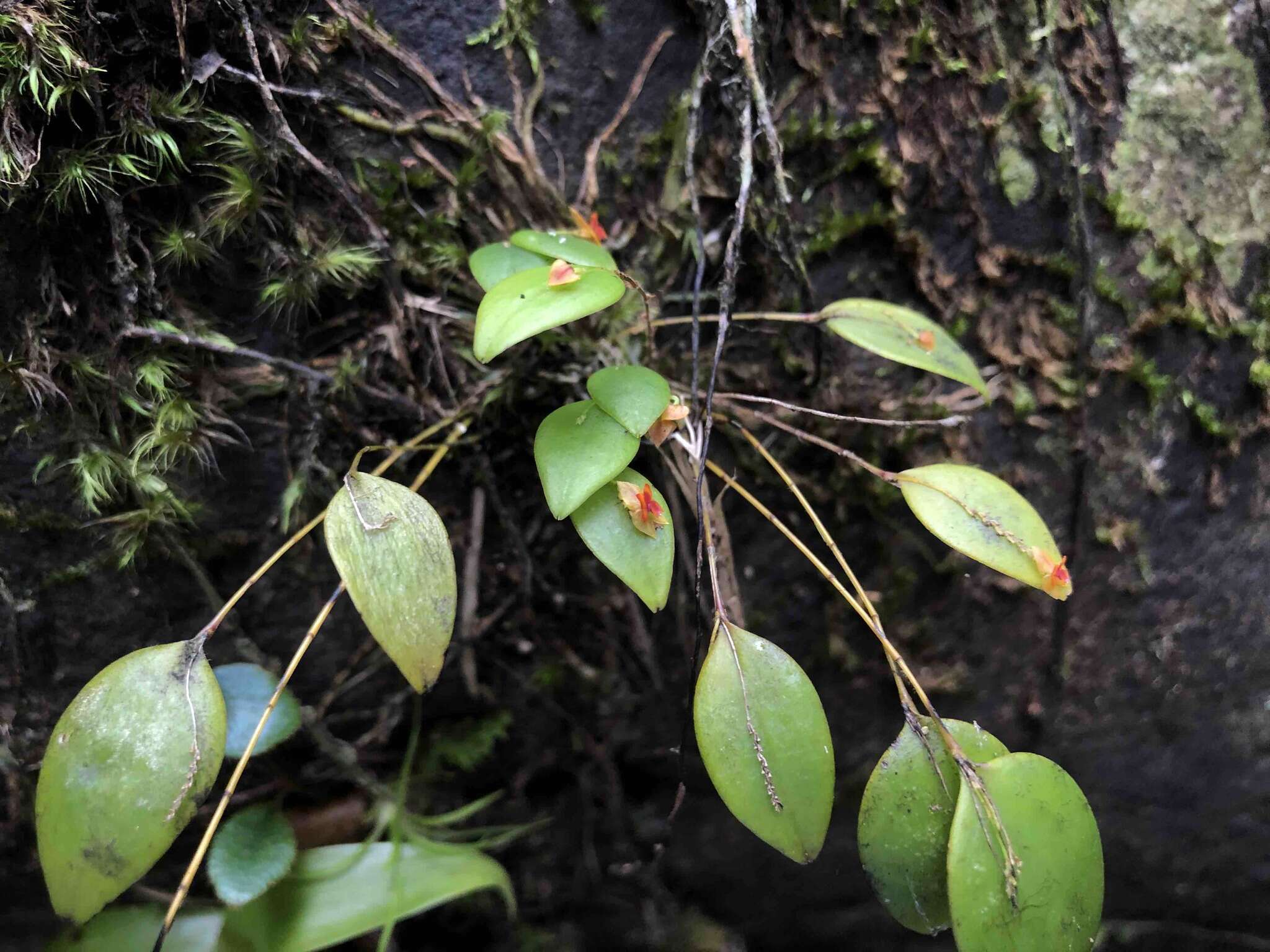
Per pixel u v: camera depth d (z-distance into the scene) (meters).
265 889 0.18
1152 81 0.19
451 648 0.21
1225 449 0.21
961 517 0.17
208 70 0.17
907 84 0.19
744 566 0.22
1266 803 0.23
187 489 0.19
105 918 0.18
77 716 0.15
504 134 0.19
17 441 0.18
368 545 0.15
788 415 0.21
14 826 0.20
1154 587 0.22
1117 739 0.23
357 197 0.19
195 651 0.15
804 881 0.24
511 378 0.19
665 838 0.23
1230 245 0.20
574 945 0.23
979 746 0.16
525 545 0.21
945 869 0.16
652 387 0.17
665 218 0.20
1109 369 0.21
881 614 0.22
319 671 0.20
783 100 0.19
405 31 0.18
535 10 0.19
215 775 0.15
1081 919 0.16
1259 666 0.22
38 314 0.17
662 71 0.19
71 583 0.19
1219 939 0.25
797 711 0.16
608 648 0.22
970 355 0.21
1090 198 0.20
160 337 0.18
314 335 0.19
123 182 0.17
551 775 0.23
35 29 0.15
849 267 0.21
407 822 0.20
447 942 0.23
